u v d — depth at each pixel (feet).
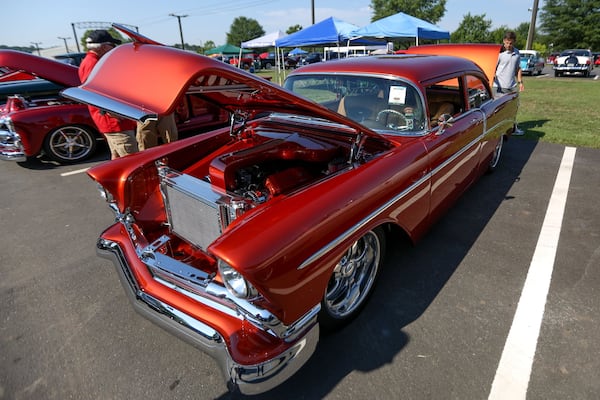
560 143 20.47
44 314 8.21
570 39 161.89
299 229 5.43
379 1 159.43
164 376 6.64
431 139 8.77
